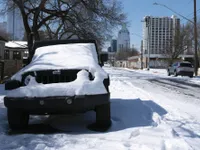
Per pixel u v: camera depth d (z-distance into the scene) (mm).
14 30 50031
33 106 5609
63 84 5711
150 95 12469
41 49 7582
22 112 6039
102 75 6070
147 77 28562
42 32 43688
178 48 54750
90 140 5316
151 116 7574
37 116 7723
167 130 5977
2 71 19203
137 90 14273
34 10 29125
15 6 30141
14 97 5660
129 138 5500
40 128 6375
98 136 5652
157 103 10062
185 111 8781
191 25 54438
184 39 54625
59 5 30328
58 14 30078
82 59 6699
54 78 6035
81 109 5719
